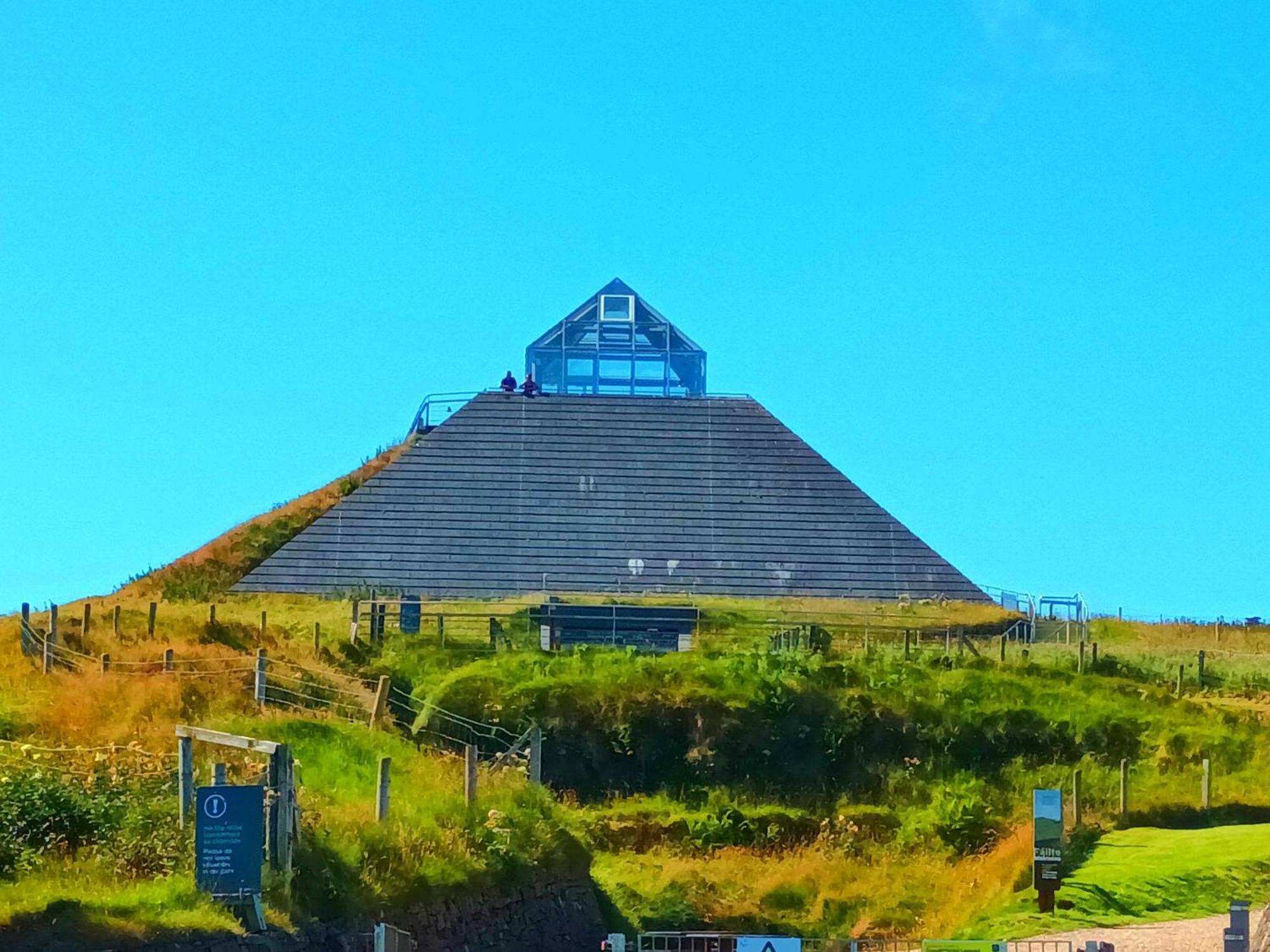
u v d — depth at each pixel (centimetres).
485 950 2988
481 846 3184
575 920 3359
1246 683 5897
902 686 5200
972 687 5225
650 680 5016
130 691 3822
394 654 5466
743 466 8169
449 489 7912
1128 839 3947
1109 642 6825
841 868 4075
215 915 2345
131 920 2244
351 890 2669
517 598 7200
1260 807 4347
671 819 4391
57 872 2456
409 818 3084
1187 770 4762
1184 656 6281
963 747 4906
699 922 3678
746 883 3938
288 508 8194
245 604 6888
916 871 4119
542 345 9088
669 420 8388
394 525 7712
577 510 7888
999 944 2895
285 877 2520
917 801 4688
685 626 6344
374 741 3797
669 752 4794
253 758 3067
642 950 3142
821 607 7238
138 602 6481
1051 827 2973
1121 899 3422
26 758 2844
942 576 7700
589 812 4441
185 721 3622
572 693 4897
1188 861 3622
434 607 6612
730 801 4638
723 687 5003
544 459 8119
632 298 9219
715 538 7819
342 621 6112
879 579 7669
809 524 7894
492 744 4706
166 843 2567
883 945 3366
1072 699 5191
